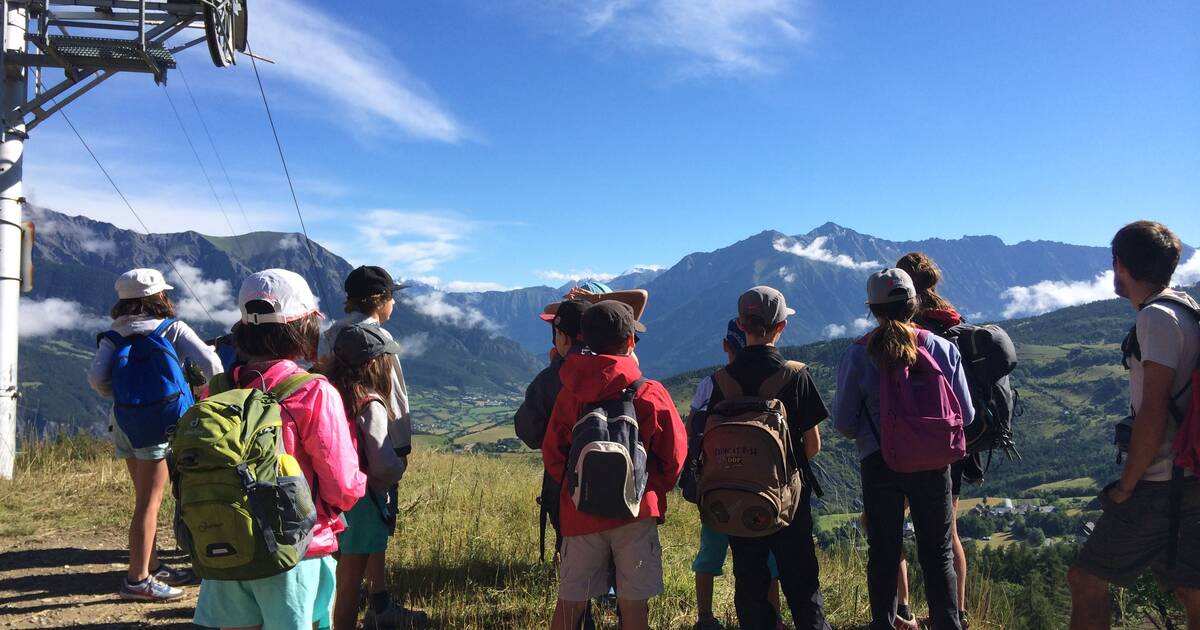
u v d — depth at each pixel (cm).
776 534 311
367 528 317
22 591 369
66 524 480
